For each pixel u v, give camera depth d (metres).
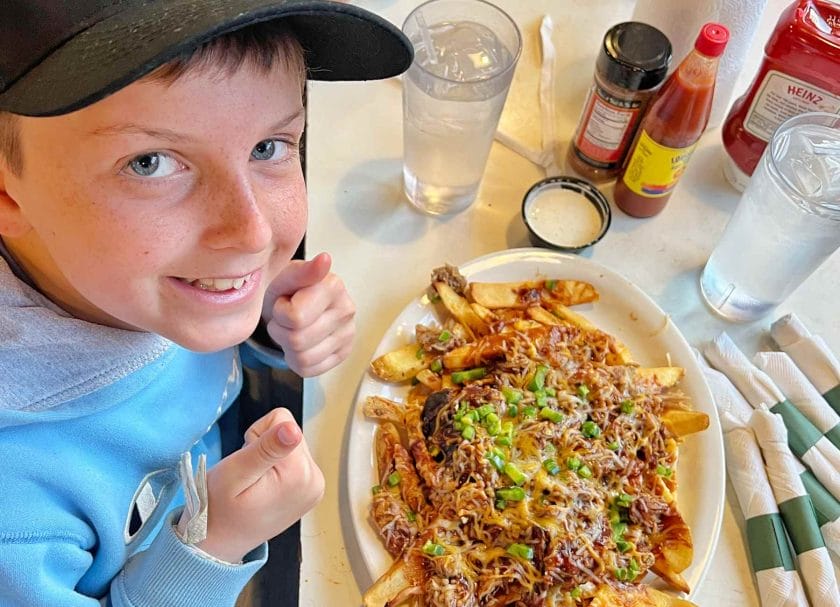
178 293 0.50
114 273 0.46
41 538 0.56
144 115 0.39
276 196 0.50
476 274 0.85
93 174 0.41
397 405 0.76
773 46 0.84
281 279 0.77
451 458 0.71
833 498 0.75
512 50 0.87
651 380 0.78
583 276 0.86
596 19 1.13
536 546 0.67
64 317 0.57
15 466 0.55
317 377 0.81
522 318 0.82
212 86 0.40
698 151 1.01
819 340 0.84
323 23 0.44
